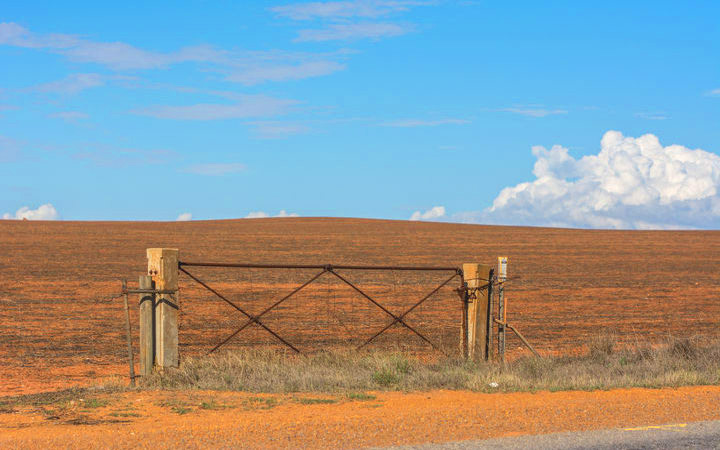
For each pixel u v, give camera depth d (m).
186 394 11.45
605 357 16.16
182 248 61.72
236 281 38.66
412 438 8.33
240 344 20.22
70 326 23.14
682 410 10.19
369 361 14.59
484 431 8.73
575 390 12.16
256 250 60.81
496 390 12.12
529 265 51.69
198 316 26.00
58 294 31.69
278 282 38.28
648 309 29.86
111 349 19.12
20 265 45.62
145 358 13.18
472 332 16.09
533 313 28.25
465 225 105.88
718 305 31.50
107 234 77.38
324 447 7.88
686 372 13.59
